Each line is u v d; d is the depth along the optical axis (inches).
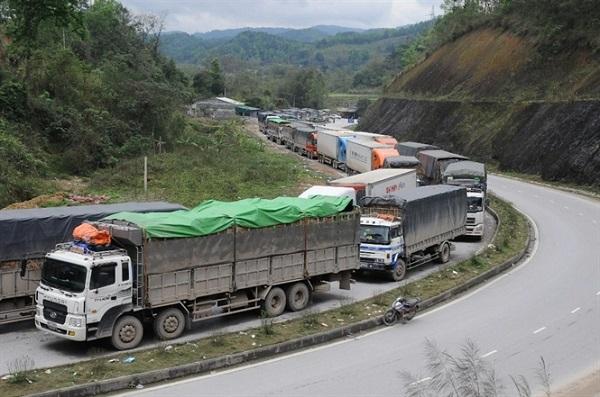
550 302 839.7
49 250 725.9
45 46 2178.9
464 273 979.9
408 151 1999.3
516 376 585.9
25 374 534.9
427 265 1075.9
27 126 1696.6
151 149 1932.8
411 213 977.5
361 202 1005.2
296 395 536.1
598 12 2472.9
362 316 757.9
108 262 618.5
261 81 7564.0
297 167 2258.9
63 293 613.6
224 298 719.1
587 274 986.1
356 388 552.4
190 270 676.7
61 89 1913.1
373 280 965.2
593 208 1600.6
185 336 682.2
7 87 1720.0
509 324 748.0
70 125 1791.3
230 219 708.0
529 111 2384.4
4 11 2101.4
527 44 2741.1
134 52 2997.0
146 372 558.6
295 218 775.7
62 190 1475.1
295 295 790.5
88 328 609.0
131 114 2043.6
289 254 773.9
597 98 2074.3
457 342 682.8
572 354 647.1
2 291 692.1
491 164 2412.6
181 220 671.8
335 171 2271.2
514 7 3125.0
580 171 1941.4
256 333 683.4
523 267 1047.0
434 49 3826.3
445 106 2987.2
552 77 2461.9
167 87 2266.2
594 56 2333.9
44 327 629.9
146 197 1425.9
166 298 658.2
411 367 604.1
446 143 2775.6
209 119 3740.2
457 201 1135.6
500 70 2802.7
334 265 828.6
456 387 410.3
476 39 3257.9
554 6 2684.5
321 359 629.9
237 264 719.7
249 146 2549.2
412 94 3550.7
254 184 1740.9
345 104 7199.8
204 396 530.0
